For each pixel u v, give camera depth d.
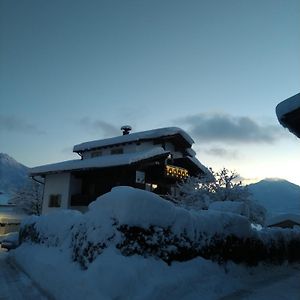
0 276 10.59
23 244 15.02
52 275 8.61
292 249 14.02
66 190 27.08
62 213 12.23
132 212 7.73
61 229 11.08
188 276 7.72
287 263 13.16
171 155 29.47
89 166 24.89
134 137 28.56
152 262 7.40
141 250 7.48
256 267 10.93
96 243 7.73
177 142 30.17
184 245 8.41
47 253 10.82
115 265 6.89
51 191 28.34
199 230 9.12
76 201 26.47
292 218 33.88
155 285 6.75
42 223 13.40
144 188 25.31
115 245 7.44
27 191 44.75
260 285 9.22
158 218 8.07
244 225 10.93
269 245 12.29
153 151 24.80
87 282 6.76
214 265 8.96
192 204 21.03
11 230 39.72
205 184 21.80
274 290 8.55
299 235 15.15
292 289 8.68
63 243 10.27
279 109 7.74
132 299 6.29
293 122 7.86
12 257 15.02
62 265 8.74
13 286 9.04
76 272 7.76
